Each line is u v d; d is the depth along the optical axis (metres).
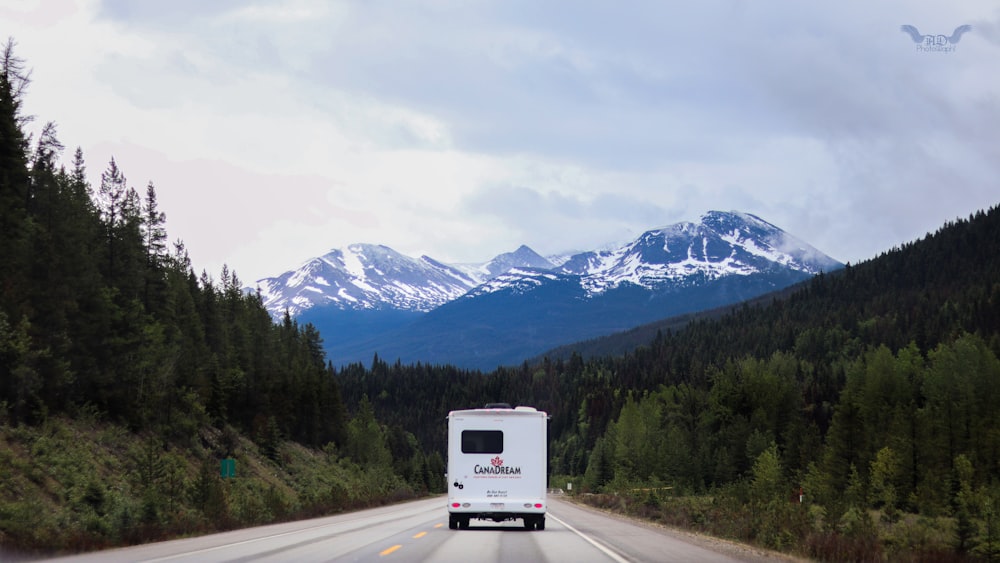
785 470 122.94
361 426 149.88
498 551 23.84
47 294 55.94
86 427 54.22
